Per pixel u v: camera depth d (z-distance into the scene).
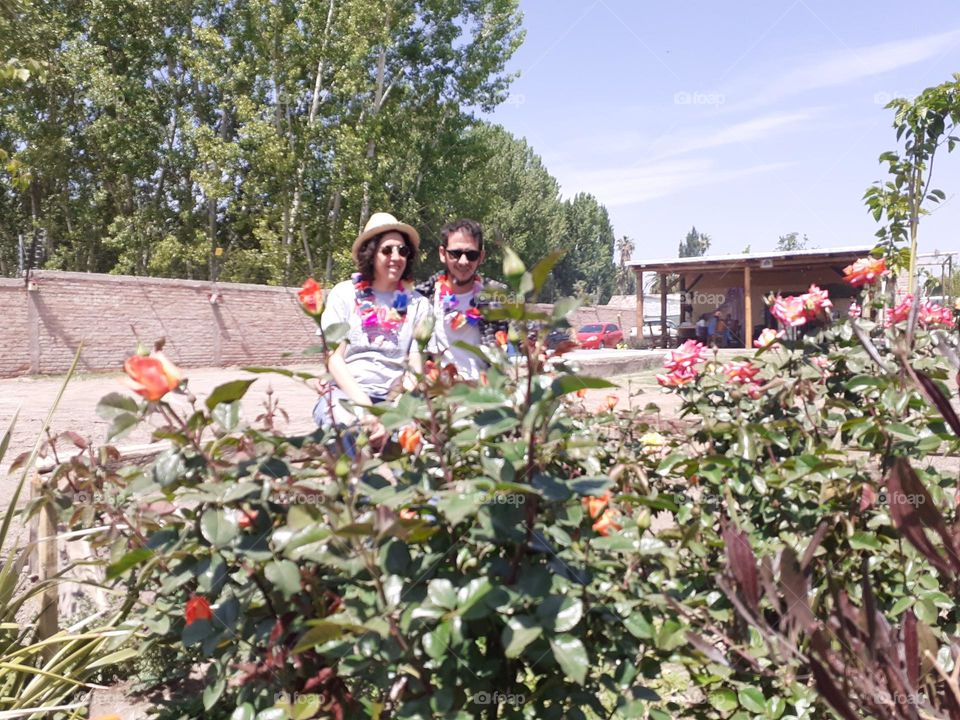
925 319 2.55
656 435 2.59
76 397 11.64
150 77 29.14
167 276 31.16
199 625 1.60
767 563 1.40
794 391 2.49
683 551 2.12
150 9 27.08
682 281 32.62
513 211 48.75
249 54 26.06
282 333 22.44
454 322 2.71
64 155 28.66
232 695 1.96
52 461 3.10
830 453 2.21
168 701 2.41
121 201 31.61
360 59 25.73
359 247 2.95
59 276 17.20
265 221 27.14
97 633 2.29
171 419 1.73
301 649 1.35
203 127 25.58
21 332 16.53
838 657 1.23
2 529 2.58
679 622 1.64
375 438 1.95
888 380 2.17
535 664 1.49
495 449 1.64
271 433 1.86
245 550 1.52
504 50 29.05
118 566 1.51
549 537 1.46
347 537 1.37
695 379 2.62
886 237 6.23
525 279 1.26
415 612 1.33
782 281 31.34
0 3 8.60
